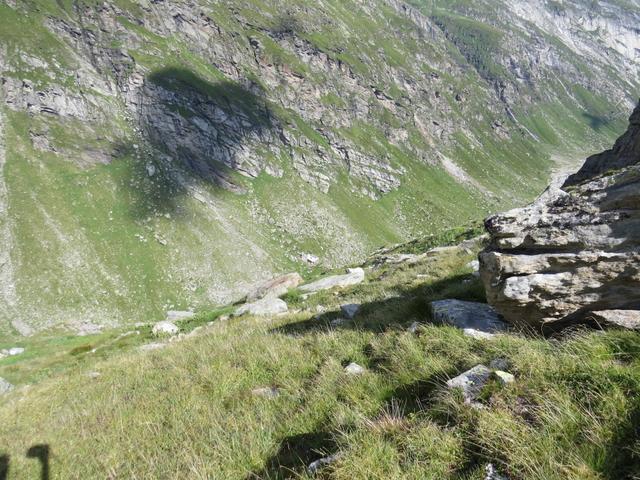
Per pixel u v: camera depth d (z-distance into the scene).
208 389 9.51
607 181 6.72
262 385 8.78
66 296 140.75
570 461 3.68
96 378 15.09
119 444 8.13
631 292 6.38
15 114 183.25
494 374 5.30
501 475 3.86
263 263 186.88
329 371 7.84
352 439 5.00
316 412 6.58
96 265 154.00
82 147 188.75
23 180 166.25
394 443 4.75
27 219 155.88
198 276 168.12
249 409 7.60
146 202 184.38
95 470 7.45
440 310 8.81
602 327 6.39
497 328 7.62
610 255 6.38
